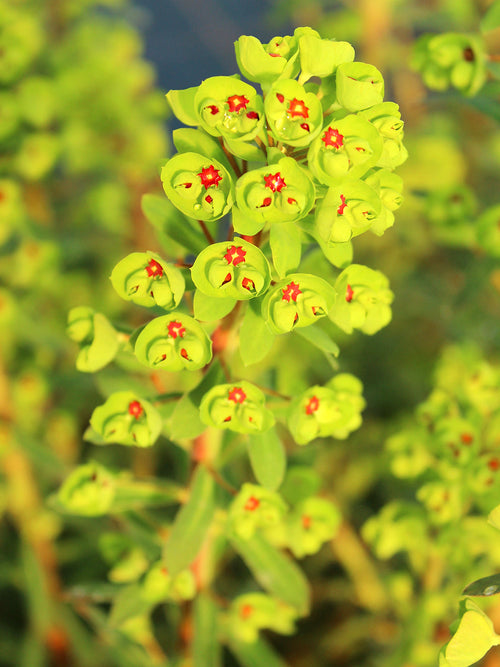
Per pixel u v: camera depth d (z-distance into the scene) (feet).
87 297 2.38
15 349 2.18
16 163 1.89
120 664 1.61
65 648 2.08
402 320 2.61
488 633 1.18
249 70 1.19
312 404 1.28
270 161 1.18
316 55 1.18
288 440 2.16
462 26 2.35
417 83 2.69
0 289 1.95
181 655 1.46
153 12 4.17
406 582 1.62
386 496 2.38
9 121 1.80
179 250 1.32
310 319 1.20
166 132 2.52
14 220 1.88
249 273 1.18
